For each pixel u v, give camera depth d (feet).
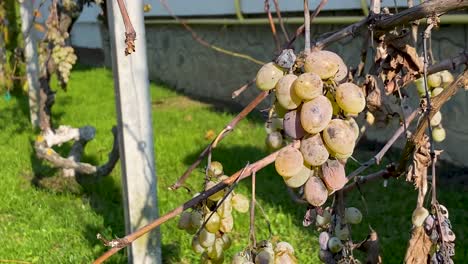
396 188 17.78
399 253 13.98
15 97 31.83
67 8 16.15
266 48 28.53
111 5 11.41
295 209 16.53
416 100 18.85
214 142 6.11
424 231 5.89
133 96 11.83
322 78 4.49
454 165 19.84
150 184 12.16
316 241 14.66
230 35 31.35
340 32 6.06
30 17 24.56
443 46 19.97
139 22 11.50
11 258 14.70
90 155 22.30
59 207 17.63
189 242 15.02
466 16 18.35
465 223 15.55
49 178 19.52
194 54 34.76
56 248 15.24
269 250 5.14
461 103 19.38
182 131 25.54
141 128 11.96
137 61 11.71
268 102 27.84
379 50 5.98
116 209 17.48
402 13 5.52
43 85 18.45
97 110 30.45
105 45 45.32
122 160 12.17
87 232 16.02
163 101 33.71
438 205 5.72
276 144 6.09
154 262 12.35
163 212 16.88
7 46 30.68
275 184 18.39
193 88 35.19
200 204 6.10
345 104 4.42
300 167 4.48
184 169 20.72
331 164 4.54
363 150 21.21
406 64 5.98
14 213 17.38
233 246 14.64
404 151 6.01
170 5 34.71
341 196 6.46
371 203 16.89
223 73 32.32
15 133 25.41
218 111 29.94
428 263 5.94
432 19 5.30
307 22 5.07
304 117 4.32
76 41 52.08
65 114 29.58
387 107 6.17
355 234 15.05
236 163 20.94
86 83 38.04
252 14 28.25
